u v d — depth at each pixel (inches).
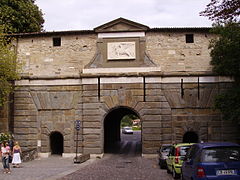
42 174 721.0
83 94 1125.1
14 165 876.6
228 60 920.3
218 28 949.2
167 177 660.7
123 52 1135.0
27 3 1588.3
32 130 1154.7
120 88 1111.0
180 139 1105.4
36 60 1192.2
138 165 898.7
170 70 1140.5
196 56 1144.8
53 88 1159.6
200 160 433.1
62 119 1152.8
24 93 1157.1
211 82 1112.2
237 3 585.9
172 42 1150.3
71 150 1138.7
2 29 1118.4
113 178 650.2
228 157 430.3
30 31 1567.4
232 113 906.1
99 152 1101.7
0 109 1175.0
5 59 1077.1
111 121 1686.8
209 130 1107.3
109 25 1148.5
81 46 1175.0
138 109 1099.9
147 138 1089.4
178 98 1115.9
